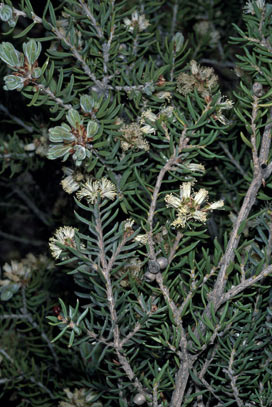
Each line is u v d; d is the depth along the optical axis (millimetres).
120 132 447
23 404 608
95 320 509
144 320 428
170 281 436
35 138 576
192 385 468
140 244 445
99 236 412
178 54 499
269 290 469
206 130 496
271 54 436
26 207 816
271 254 445
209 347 461
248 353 464
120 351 438
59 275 627
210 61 645
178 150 434
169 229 433
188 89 467
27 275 592
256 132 433
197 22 672
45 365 609
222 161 551
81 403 543
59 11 541
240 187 556
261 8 448
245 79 484
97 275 428
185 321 479
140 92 472
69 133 417
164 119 441
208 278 437
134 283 435
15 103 597
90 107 431
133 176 469
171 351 442
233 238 430
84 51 466
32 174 672
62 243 427
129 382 463
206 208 433
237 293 434
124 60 517
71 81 435
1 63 583
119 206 494
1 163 629
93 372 545
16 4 590
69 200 653
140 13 564
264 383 460
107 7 476
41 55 541
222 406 462
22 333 635
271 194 475
